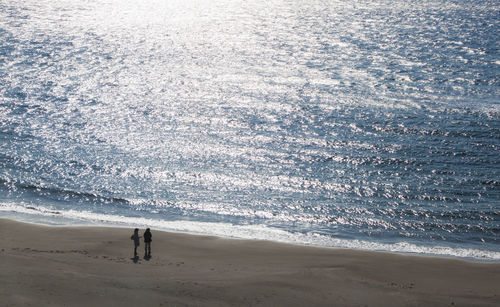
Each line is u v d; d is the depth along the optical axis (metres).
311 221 36.38
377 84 69.75
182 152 46.75
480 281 27.92
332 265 28.98
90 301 21.34
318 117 55.84
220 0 185.62
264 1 181.62
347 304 23.12
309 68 79.19
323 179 42.38
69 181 41.06
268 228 35.19
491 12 147.12
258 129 52.25
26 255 26.89
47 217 35.12
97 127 51.97
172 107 58.50
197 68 78.06
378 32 114.38
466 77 73.69
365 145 48.78
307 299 23.27
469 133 51.53
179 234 32.53
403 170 44.06
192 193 39.88
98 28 116.06
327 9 159.25
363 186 41.38
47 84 66.00
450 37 106.56
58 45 92.12
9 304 20.27
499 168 44.44
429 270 29.06
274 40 105.31
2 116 53.56
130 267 26.36
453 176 43.09
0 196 38.25
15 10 136.38
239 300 22.56
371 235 34.69
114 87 66.06
